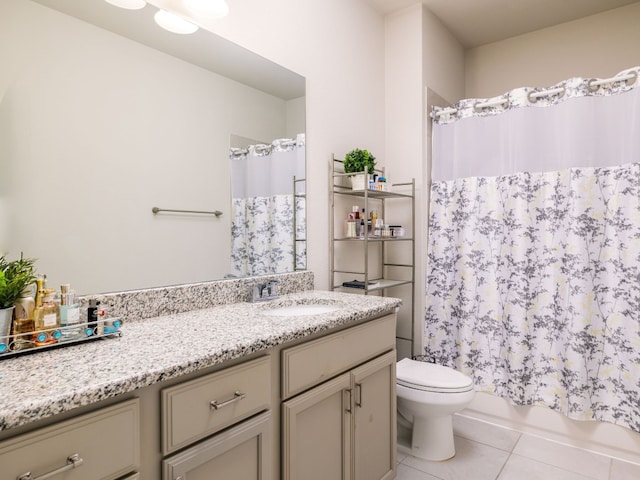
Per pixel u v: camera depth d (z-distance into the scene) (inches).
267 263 74.1
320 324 51.5
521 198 88.5
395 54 106.9
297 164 80.7
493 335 92.9
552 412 86.6
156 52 57.4
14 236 43.2
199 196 62.7
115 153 52.4
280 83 76.8
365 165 87.0
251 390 43.4
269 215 74.6
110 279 51.5
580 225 81.4
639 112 76.5
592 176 80.9
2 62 42.9
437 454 79.2
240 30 69.5
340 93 91.9
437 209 101.7
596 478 73.3
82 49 49.4
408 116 104.3
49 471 28.1
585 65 111.7
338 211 92.4
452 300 99.3
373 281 99.7
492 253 93.2
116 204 52.4
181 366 35.4
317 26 85.9
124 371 33.1
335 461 56.1
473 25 115.3
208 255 63.9
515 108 89.7
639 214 76.7
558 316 85.1
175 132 59.6
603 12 109.2
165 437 35.4
